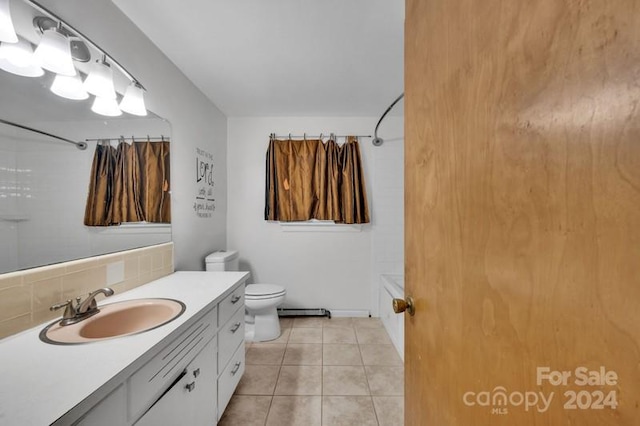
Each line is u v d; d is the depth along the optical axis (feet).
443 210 2.02
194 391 3.64
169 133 5.82
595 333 0.94
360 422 4.83
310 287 9.41
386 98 7.88
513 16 1.30
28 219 3.12
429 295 2.26
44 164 3.31
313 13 4.49
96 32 4.03
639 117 0.82
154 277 5.27
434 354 2.17
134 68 4.80
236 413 5.00
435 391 2.15
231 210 9.34
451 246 1.91
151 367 2.75
